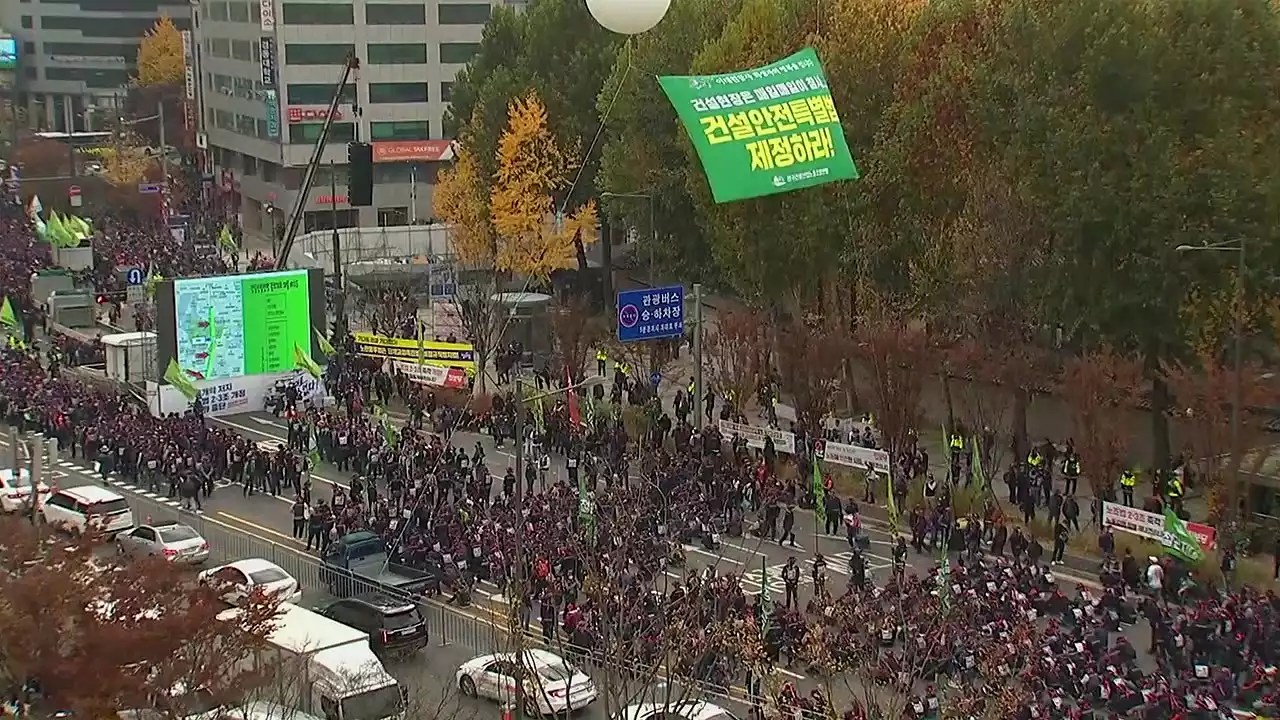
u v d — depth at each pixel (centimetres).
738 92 3988
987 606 3988
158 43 19550
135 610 2911
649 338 6438
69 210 13538
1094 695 3550
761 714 3378
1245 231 5666
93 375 7706
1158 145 5841
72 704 2758
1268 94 5938
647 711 3269
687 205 8581
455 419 6694
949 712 3197
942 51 6862
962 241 6338
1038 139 6225
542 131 9375
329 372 7650
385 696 3619
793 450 5706
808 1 7475
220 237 11562
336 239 8619
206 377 7319
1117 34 5959
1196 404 5275
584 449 5981
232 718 3138
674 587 4153
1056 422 6731
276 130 13175
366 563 4781
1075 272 6059
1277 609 4109
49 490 5125
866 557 4856
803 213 6944
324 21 13125
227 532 5294
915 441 5881
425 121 13512
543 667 3666
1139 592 4528
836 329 6475
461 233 9725
